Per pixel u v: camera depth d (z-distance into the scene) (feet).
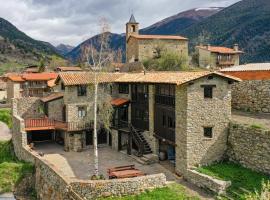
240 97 125.29
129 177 91.71
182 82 94.43
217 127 100.07
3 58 647.56
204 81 97.96
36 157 115.96
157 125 116.47
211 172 92.22
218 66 306.76
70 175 101.91
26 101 161.58
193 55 323.98
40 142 150.10
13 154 145.79
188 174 94.84
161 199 81.66
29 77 270.46
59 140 147.33
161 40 296.51
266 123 98.68
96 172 99.71
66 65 423.23
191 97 96.63
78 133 134.10
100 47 114.62
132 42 299.79
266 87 115.96
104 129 142.51
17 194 113.29
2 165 123.75
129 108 136.67
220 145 100.68
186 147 96.68
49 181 101.65
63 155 127.03
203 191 86.69
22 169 119.85
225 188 82.38
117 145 134.00
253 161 92.32
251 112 119.75
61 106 152.46
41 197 107.55
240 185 83.25
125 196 84.89
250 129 93.30
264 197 45.98
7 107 233.76
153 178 87.81
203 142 98.53
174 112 104.58
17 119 141.28
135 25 328.90
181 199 81.35
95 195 84.69
